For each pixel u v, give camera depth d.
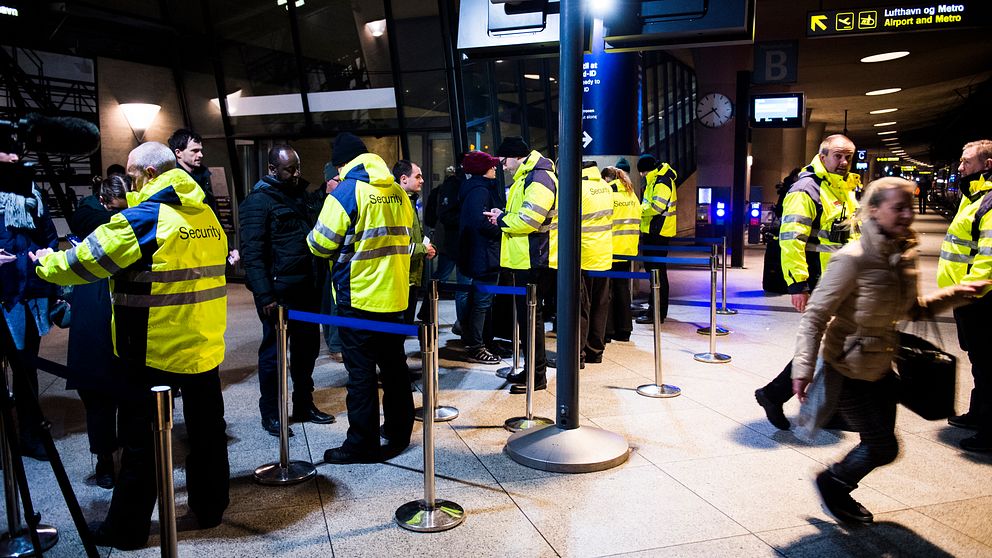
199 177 4.24
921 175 77.25
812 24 10.62
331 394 5.62
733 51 15.27
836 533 3.28
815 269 4.57
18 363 2.50
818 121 37.00
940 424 4.83
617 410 5.14
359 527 3.35
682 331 8.18
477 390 5.72
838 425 3.40
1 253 3.71
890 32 10.41
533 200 5.29
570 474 3.99
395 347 4.25
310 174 13.07
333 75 11.32
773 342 7.54
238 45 11.88
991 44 18.12
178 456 4.23
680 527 3.35
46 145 2.43
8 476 3.16
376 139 11.94
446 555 3.09
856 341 3.06
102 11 10.69
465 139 10.96
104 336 3.82
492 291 4.91
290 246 4.68
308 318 3.86
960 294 3.19
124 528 3.11
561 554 3.09
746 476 3.95
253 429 4.78
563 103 3.99
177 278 3.03
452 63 10.66
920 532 3.29
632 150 9.16
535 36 5.12
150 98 11.91
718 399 5.41
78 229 4.22
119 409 3.51
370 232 3.98
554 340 7.51
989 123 25.64
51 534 3.26
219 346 3.29
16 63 9.22
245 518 3.45
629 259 7.15
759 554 3.10
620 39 4.95
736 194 15.14
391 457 4.27
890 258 3.02
